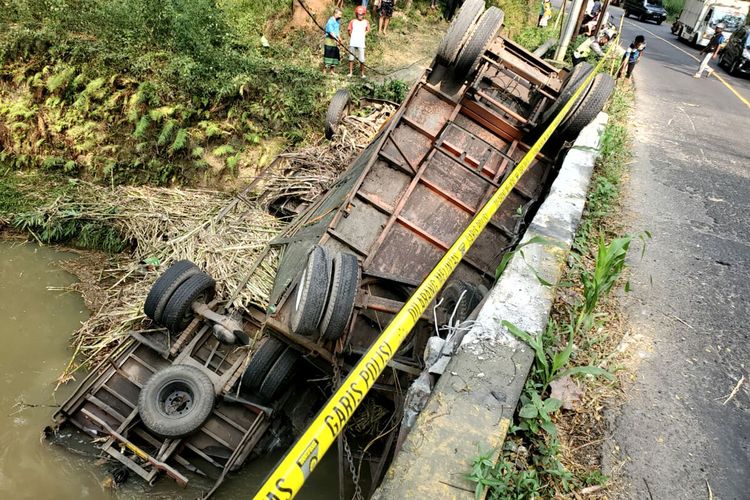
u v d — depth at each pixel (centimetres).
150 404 539
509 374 324
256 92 1161
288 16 1555
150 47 1146
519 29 2012
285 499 180
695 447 339
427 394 333
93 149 1057
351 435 561
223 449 569
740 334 446
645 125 1006
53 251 878
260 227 775
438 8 2012
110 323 718
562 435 335
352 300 466
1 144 1070
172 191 1001
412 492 256
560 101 700
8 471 557
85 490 551
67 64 1081
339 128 1049
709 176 787
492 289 397
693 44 2562
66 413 578
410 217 627
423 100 725
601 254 386
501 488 265
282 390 578
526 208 655
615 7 3441
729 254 570
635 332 434
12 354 694
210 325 605
